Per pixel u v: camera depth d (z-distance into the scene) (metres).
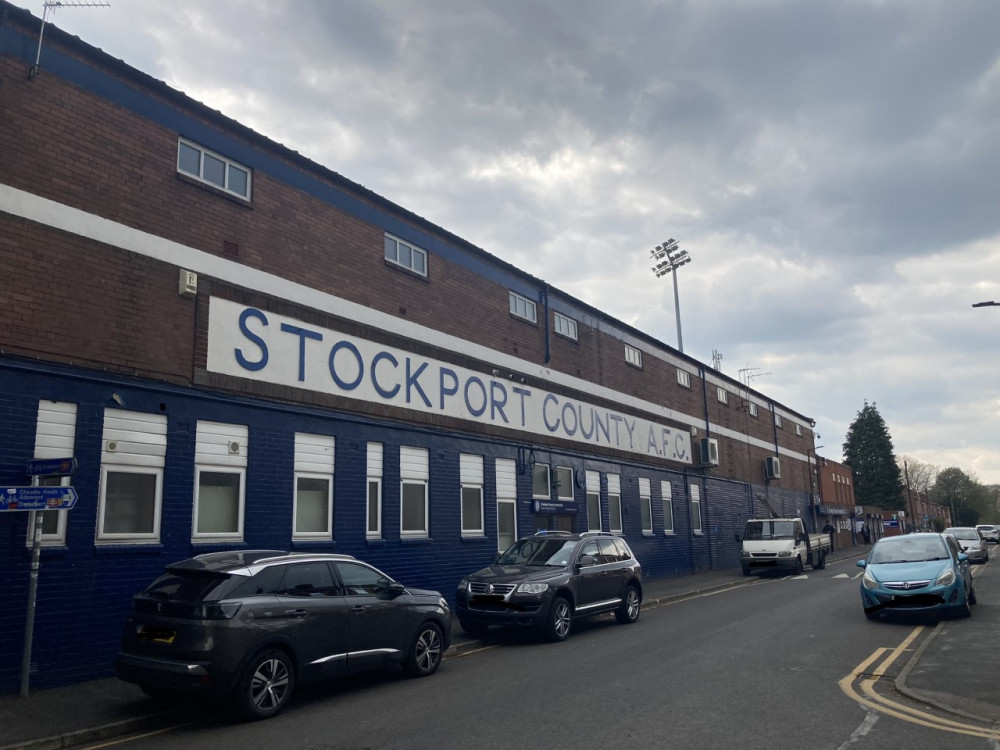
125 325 11.12
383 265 16.34
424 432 16.62
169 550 11.09
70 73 10.98
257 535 12.52
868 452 83.06
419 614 10.19
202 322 12.24
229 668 7.68
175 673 7.59
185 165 12.62
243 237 13.25
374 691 9.33
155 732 7.67
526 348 21.20
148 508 11.05
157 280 11.68
